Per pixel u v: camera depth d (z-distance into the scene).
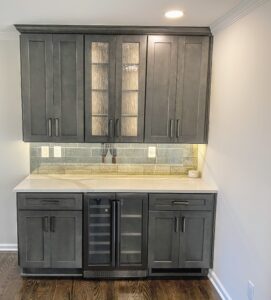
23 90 3.36
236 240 2.71
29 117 3.40
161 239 3.25
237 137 2.70
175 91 3.42
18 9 2.67
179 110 3.45
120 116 3.46
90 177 3.67
